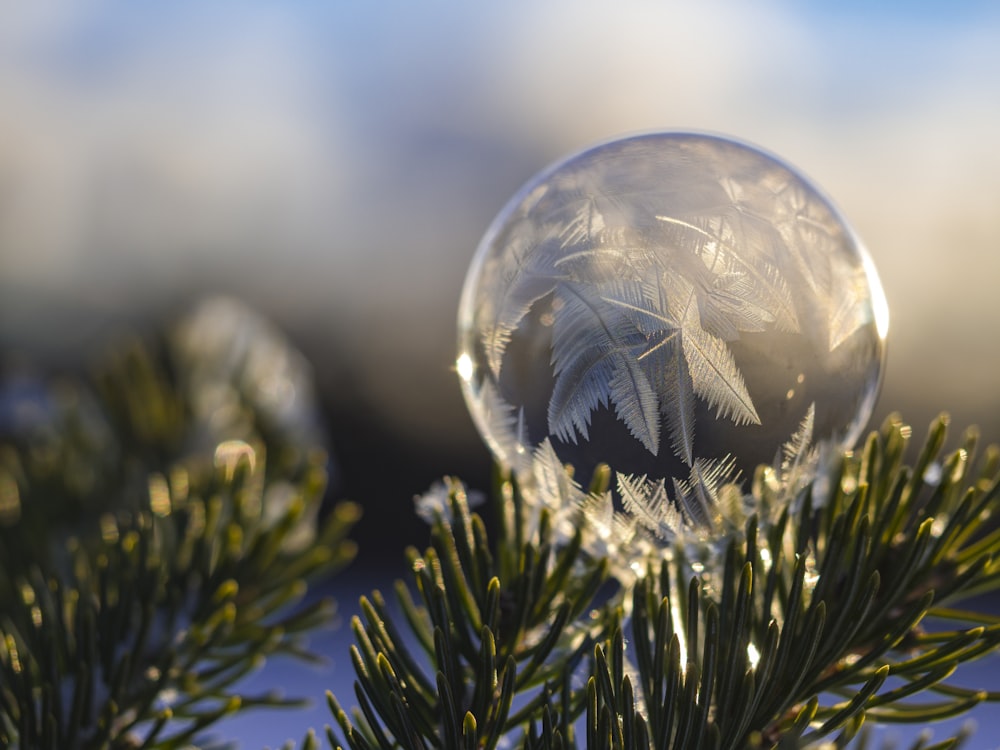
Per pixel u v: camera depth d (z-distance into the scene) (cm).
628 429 22
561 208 23
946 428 22
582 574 23
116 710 22
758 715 21
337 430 113
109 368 29
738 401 22
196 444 29
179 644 24
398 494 112
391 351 115
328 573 25
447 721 21
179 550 25
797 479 22
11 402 30
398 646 22
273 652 24
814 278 22
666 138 23
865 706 21
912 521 22
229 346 31
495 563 23
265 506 26
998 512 23
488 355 23
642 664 22
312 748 22
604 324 22
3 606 25
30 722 22
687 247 22
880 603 22
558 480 23
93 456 29
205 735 24
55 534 27
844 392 23
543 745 21
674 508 22
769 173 23
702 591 22
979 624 22
